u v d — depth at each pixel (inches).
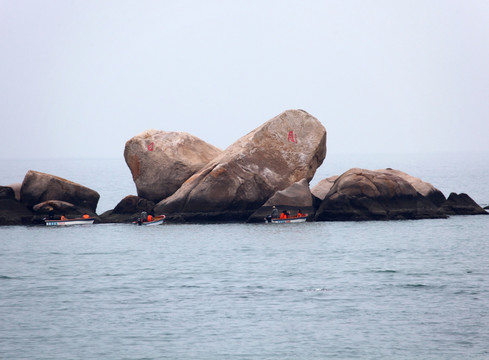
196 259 6486.2
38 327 4254.4
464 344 3880.4
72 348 3897.6
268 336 4045.3
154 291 5137.8
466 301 4702.3
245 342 3956.7
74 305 4746.6
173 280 5526.6
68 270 6023.6
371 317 4362.7
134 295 5012.3
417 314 4409.5
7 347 3917.3
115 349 3878.0
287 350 3828.7
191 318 4399.6
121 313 4530.0
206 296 4950.8
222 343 3944.4
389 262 6156.5
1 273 5905.5
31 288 5285.4
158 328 4212.6
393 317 4355.3
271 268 5964.6
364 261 6225.4
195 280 5511.8
